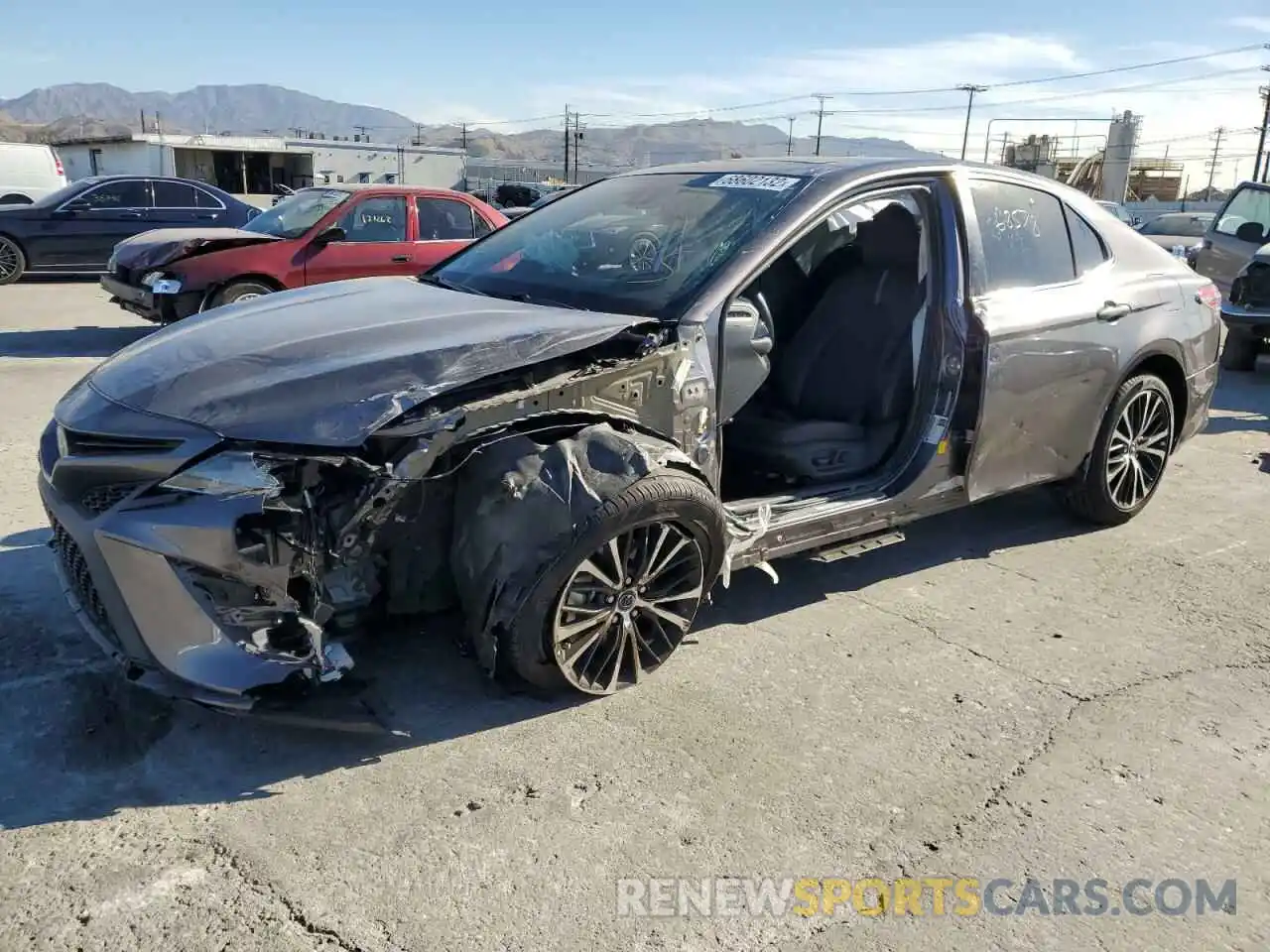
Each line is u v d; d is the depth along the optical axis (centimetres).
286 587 264
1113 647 375
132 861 240
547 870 244
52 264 1371
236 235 920
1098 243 467
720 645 364
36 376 782
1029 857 256
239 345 303
